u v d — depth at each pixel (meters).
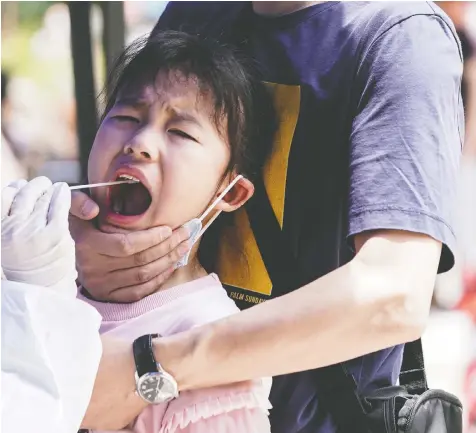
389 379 2.17
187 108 2.08
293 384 2.15
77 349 1.71
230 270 2.25
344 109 2.05
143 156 2.05
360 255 1.87
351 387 2.07
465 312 5.53
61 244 1.79
